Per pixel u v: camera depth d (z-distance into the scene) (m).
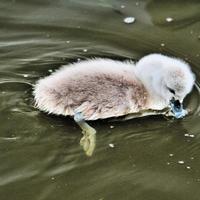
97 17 8.16
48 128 6.33
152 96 6.79
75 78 6.55
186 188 5.70
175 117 6.63
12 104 6.55
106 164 5.96
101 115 6.59
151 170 5.91
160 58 6.95
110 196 5.59
